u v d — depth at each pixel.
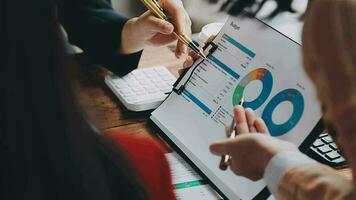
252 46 0.88
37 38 0.42
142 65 1.11
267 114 0.81
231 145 0.71
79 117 0.46
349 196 0.56
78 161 0.46
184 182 0.82
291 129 0.77
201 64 0.94
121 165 0.53
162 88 1.03
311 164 0.63
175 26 1.03
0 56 0.41
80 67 0.50
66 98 0.44
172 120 0.92
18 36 0.41
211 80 0.91
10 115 0.43
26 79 0.42
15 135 0.43
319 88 0.55
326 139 0.88
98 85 1.05
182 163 0.87
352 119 0.52
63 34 0.44
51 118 0.44
